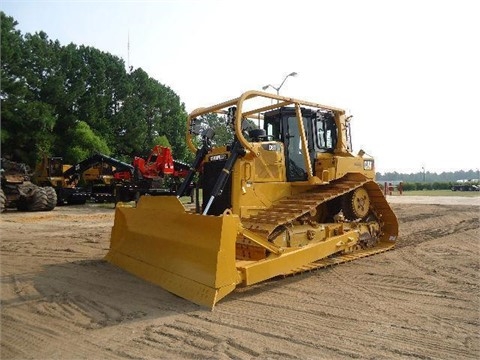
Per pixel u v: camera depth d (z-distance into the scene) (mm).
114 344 3600
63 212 17141
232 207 6195
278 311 4449
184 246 5207
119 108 41344
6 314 4398
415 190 51031
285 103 6520
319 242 6516
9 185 16438
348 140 8008
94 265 6699
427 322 4129
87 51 39531
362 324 4062
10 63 30125
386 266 6707
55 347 3553
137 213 6328
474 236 10047
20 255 7680
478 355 3389
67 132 33469
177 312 4398
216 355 3354
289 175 6992
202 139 6957
